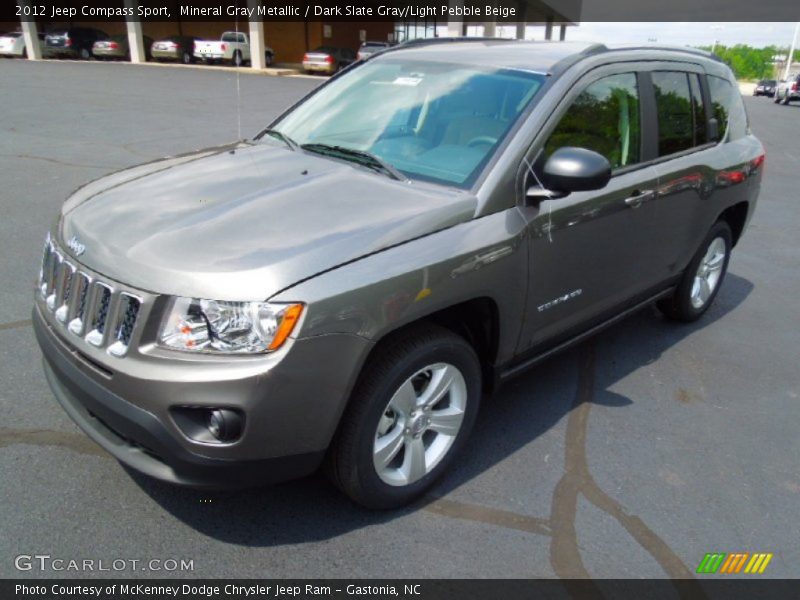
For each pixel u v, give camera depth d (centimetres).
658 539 283
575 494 307
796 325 520
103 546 257
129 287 234
